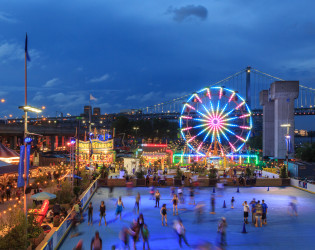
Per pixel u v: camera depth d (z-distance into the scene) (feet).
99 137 255.50
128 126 584.40
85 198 111.14
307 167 184.96
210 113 238.89
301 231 82.53
